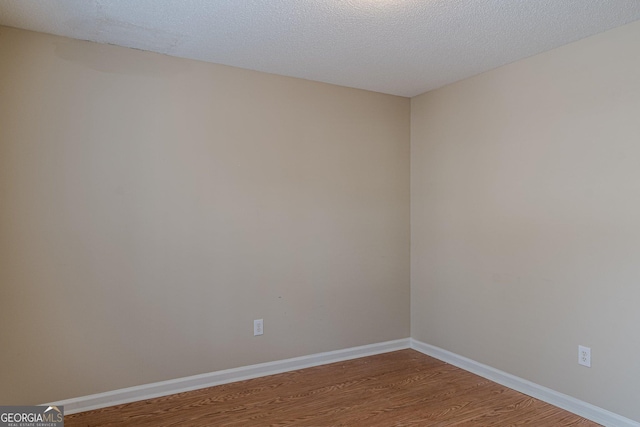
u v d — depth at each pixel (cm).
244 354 307
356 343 356
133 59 271
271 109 318
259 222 313
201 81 292
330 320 344
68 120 253
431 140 362
